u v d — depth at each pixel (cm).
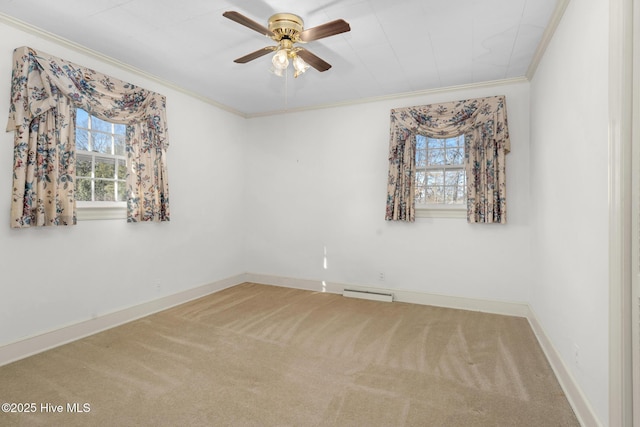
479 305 375
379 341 290
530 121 347
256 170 503
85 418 183
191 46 292
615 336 144
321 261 460
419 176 412
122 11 238
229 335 301
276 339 293
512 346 281
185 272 404
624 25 138
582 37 190
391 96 412
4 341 246
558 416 188
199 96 417
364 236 434
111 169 325
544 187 285
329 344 283
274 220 491
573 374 204
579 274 195
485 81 365
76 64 281
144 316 349
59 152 269
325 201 457
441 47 288
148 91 343
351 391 212
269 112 491
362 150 434
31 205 252
